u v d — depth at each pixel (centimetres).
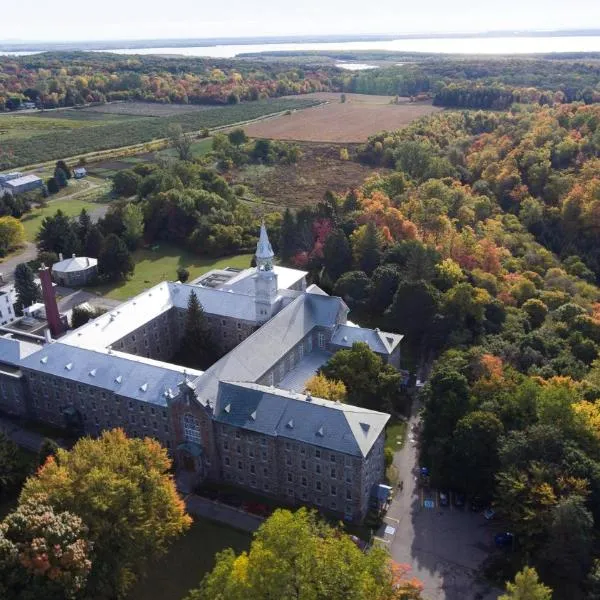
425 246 18350
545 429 10381
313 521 8875
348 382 13100
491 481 10919
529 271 19400
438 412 11862
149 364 12825
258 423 11050
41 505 8600
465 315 16250
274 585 7200
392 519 10938
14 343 14125
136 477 9412
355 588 7169
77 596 8362
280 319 14138
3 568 7862
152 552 9538
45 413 13788
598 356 14638
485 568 9912
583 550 9181
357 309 18000
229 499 11362
